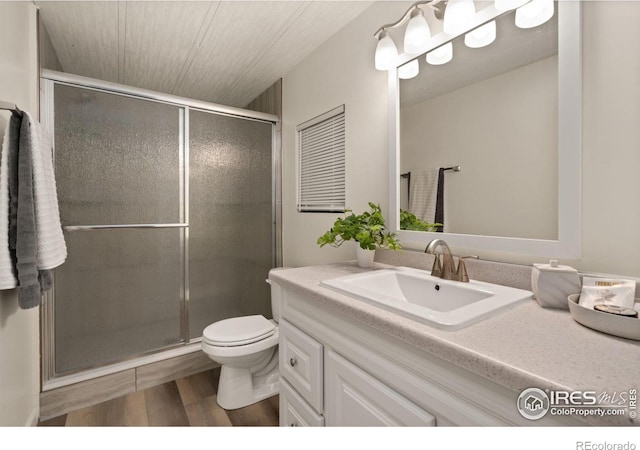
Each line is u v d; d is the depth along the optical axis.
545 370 0.54
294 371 1.22
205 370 2.19
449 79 1.27
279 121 2.64
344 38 1.90
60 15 1.77
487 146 1.14
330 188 2.05
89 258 1.86
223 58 2.30
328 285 1.10
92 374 1.82
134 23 1.87
